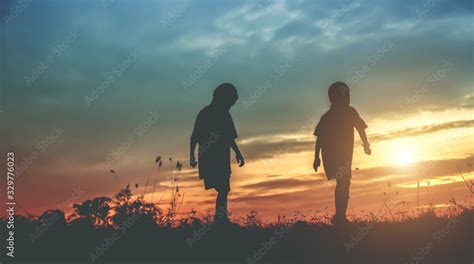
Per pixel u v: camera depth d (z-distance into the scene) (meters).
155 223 12.88
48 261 11.15
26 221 12.65
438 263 10.62
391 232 12.78
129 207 13.00
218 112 14.23
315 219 13.91
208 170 14.06
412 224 13.39
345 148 14.79
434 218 13.57
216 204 13.91
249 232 12.75
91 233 12.44
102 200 13.04
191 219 13.12
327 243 12.09
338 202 14.52
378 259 11.00
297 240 12.27
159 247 11.95
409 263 10.70
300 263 10.80
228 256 11.42
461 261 10.73
